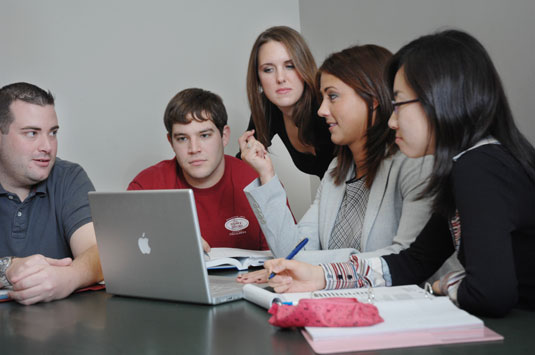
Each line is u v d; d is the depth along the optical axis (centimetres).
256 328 79
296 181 378
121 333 81
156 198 97
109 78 346
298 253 133
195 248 94
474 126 86
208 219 204
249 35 378
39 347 77
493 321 79
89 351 73
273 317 76
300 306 73
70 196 158
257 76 227
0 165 151
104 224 108
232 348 70
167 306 99
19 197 156
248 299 97
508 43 194
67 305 107
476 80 86
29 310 104
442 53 88
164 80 359
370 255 122
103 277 120
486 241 79
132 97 352
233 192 205
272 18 380
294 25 382
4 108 145
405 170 134
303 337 73
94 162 343
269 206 146
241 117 378
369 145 142
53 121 152
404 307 79
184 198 93
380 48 147
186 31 364
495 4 199
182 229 94
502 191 81
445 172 88
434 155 90
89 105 342
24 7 328
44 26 332
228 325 82
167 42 359
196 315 90
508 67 196
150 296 106
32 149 147
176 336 78
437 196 95
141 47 353
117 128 348
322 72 150
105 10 345
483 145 85
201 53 367
